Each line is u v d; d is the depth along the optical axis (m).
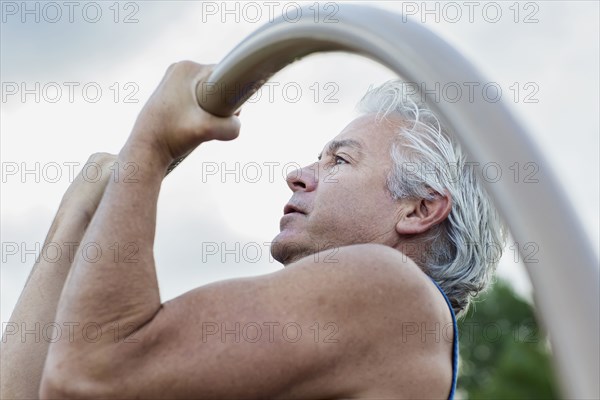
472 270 1.89
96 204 1.74
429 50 1.06
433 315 1.57
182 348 1.39
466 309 2.05
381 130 1.90
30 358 1.59
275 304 1.45
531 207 0.92
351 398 1.47
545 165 0.95
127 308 1.39
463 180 1.88
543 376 16.89
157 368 1.37
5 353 1.60
